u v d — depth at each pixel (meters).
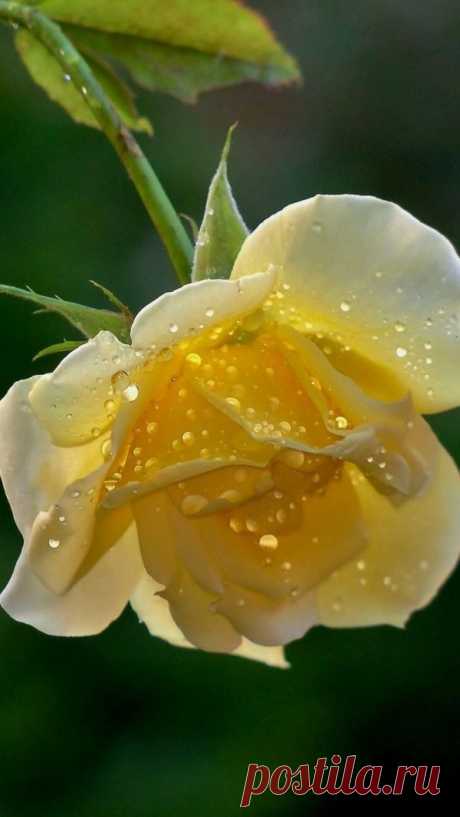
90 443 0.55
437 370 0.54
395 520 0.56
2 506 1.15
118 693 1.19
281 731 1.20
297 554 0.56
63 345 0.55
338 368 0.55
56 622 0.56
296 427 0.54
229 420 0.54
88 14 0.66
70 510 0.54
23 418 0.54
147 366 0.54
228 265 0.55
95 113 0.60
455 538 0.56
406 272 0.53
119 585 0.57
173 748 1.19
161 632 0.59
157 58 0.67
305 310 0.54
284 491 0.55
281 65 0.67
